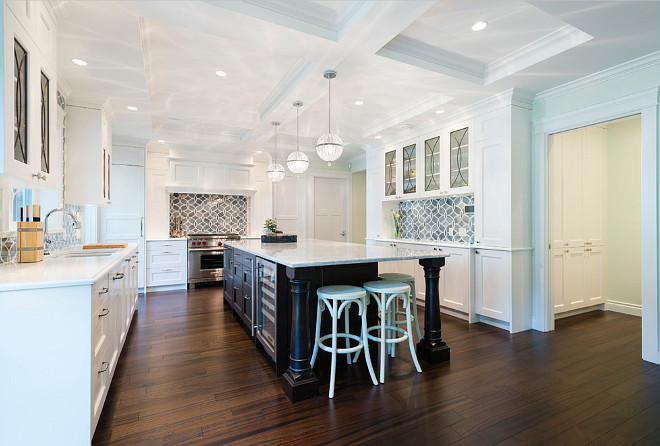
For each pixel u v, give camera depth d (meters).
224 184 6.02
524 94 3.38
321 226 7.18
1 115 1.44
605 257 4.33
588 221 4.16
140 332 3.39
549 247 3.47
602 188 4.32
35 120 1.78
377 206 5.35
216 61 2.95
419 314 4.07
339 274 2.73
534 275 3.52
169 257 5.41
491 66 3.10
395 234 5.33
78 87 3.12
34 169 1.77
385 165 5.19
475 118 3.73
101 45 2.39
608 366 2.56
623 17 2.11
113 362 2.19
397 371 2.50
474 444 1.66
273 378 2.39
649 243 2.65
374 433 1.75
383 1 1.94
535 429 1.78
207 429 1.79
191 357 2.76
